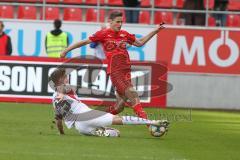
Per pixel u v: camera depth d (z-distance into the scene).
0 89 45.34
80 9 54.47
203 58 50.38
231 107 50.41
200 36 50.31
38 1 55.06
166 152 26.25
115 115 31.67
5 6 54.62
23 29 50.53
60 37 48.97
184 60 50.41
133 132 32.34
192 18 54.56
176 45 50.38
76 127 30.11
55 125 33.78
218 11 51.94
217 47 50.38
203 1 54.25
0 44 48.59
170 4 54.88
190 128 35.50
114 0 55.16
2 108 42.09
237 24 54.47
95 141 28.48
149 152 26.09
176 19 54.56
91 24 50.44
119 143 28.22
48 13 54.28
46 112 40.31
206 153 26.42
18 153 24.86
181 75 50.31
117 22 31.09
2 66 45.19
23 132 30.91
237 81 50.31
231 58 50.41
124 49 31.20
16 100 45.34
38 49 50.53
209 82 50.38
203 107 50.44
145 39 31.69
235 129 36.00
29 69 45.09
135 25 50.38
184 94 50.38
